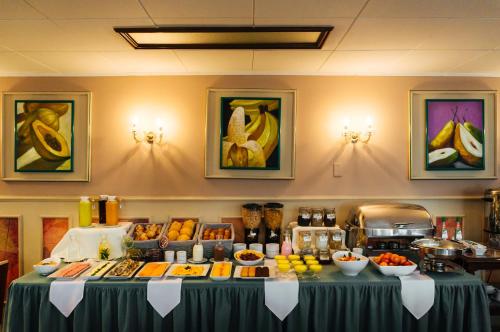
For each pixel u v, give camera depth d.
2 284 2.68
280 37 2.50
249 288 2.38
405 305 2.37
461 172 3.34
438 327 2.41
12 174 3.34
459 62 3.07
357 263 2.45
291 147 3.33
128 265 2.60
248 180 3.34
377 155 3.35
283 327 2.47
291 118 3.33
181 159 3.34
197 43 2.63
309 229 3.06
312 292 2.40
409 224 2.84
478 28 2.34
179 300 2.33
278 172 3.33
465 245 2.72
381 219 2.86
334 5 2.03
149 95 3.35
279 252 3.13
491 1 1.96
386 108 3.36
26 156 3.32
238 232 3.34
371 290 2.39
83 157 3.34
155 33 2.43
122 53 2.85
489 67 3.21
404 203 3.30
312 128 3.35
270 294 2.36
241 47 2.65
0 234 3.33
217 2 2.00
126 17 2.20
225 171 3.33
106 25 2.32
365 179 3.35
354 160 3.35
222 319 2.35
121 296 2.34
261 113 3.33
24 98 3.33
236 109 3.32
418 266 2.65
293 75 3.34
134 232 3.04
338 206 3.34
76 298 2.33
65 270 2.53
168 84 3.35
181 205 3.33
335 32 2.42
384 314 2.38
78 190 3.33
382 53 2.84
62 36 2.50
